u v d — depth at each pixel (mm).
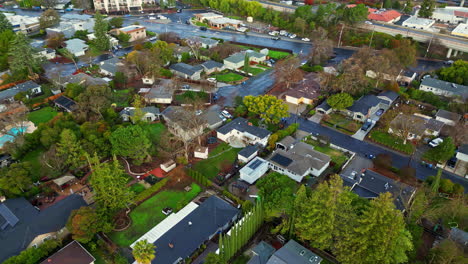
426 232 69125
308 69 145875
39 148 92375
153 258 57844
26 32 183625
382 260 55094
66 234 66250
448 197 76625
